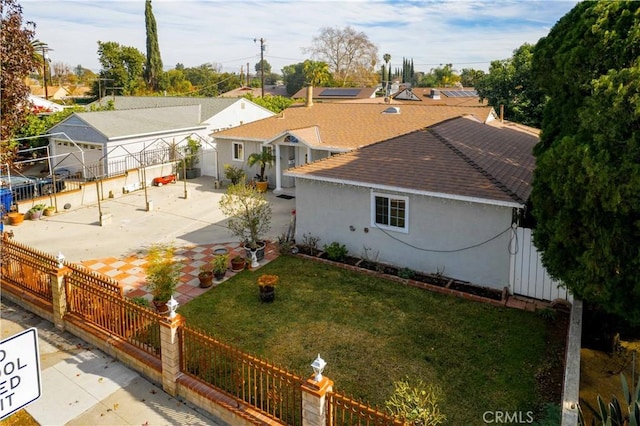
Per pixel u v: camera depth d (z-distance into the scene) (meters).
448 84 108.75
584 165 8.98
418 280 14.86
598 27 10.10
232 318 12.62
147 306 12.55
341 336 11.71
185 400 9.23
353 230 16.56
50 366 10.31
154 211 23.34
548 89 12.22
